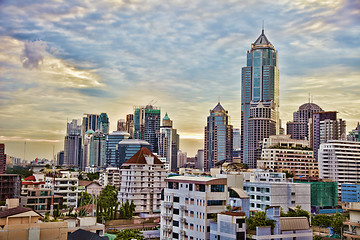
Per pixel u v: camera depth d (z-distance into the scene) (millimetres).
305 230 123500
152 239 181000
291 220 123938
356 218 162375
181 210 147875
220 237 123250
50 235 87438
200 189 140875
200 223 137750
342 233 168250
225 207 138000
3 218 89938
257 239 115188
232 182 160625
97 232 117125
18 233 82438
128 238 148375
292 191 192500
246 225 120062
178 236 148000
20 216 91188
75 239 91125
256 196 194000
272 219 119938
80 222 117250
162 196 172250
